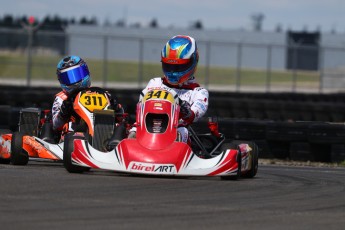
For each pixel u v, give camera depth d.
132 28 162.50
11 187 23.56
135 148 27.27
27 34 119.06
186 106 29.84
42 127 33.50
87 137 30.50
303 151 48.06
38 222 18.25
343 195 25.80
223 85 159.62
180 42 31.53
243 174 31.91
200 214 20.27
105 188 24.27
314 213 21.41
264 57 162.88
